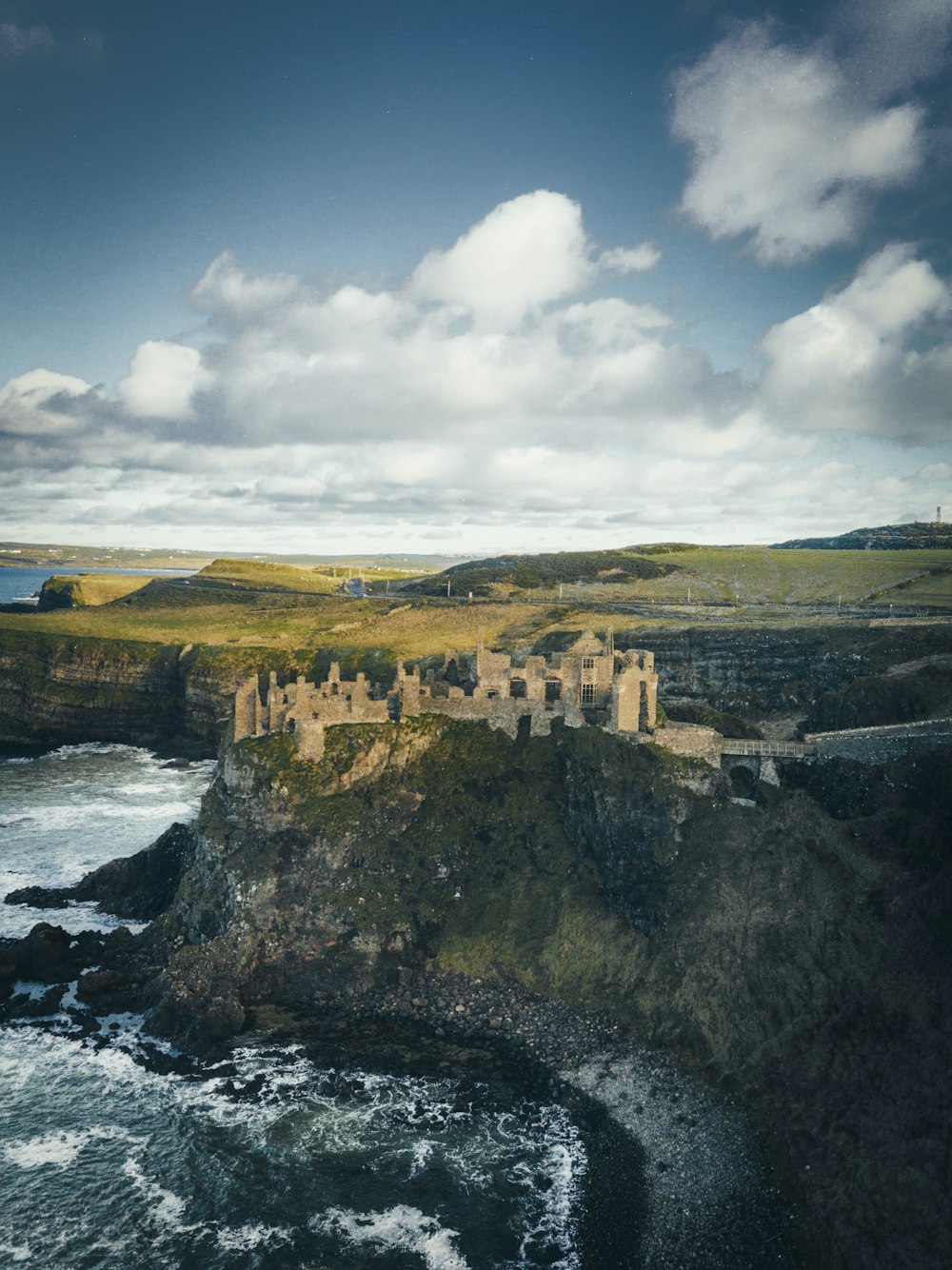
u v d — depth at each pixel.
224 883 111.12
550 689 129.88
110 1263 65.25
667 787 106.44
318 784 116.06
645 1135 78.62
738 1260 66.06
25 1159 75.12
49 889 126.38
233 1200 71.44
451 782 120.31
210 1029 92.44
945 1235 65.38
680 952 97.19
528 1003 97.75
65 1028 93.38
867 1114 76.31
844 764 106.06
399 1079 86.50
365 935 106.69
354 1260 66.06
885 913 93.12
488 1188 73.12
